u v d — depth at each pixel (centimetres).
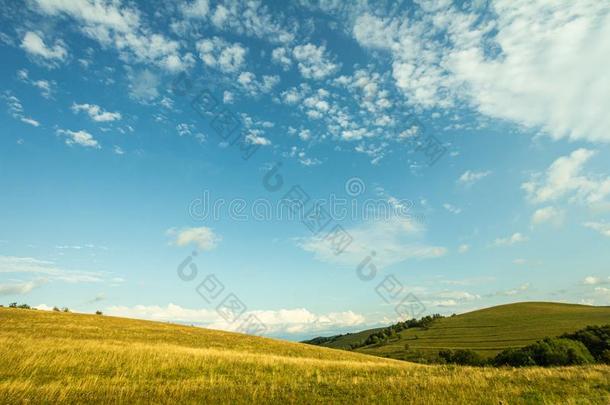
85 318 5981
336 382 1861
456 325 13862
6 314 5188
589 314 12538
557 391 1482
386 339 13675
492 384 1672
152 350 2895
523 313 14138
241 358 2870
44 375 1911
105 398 1412
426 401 1350
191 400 1396
